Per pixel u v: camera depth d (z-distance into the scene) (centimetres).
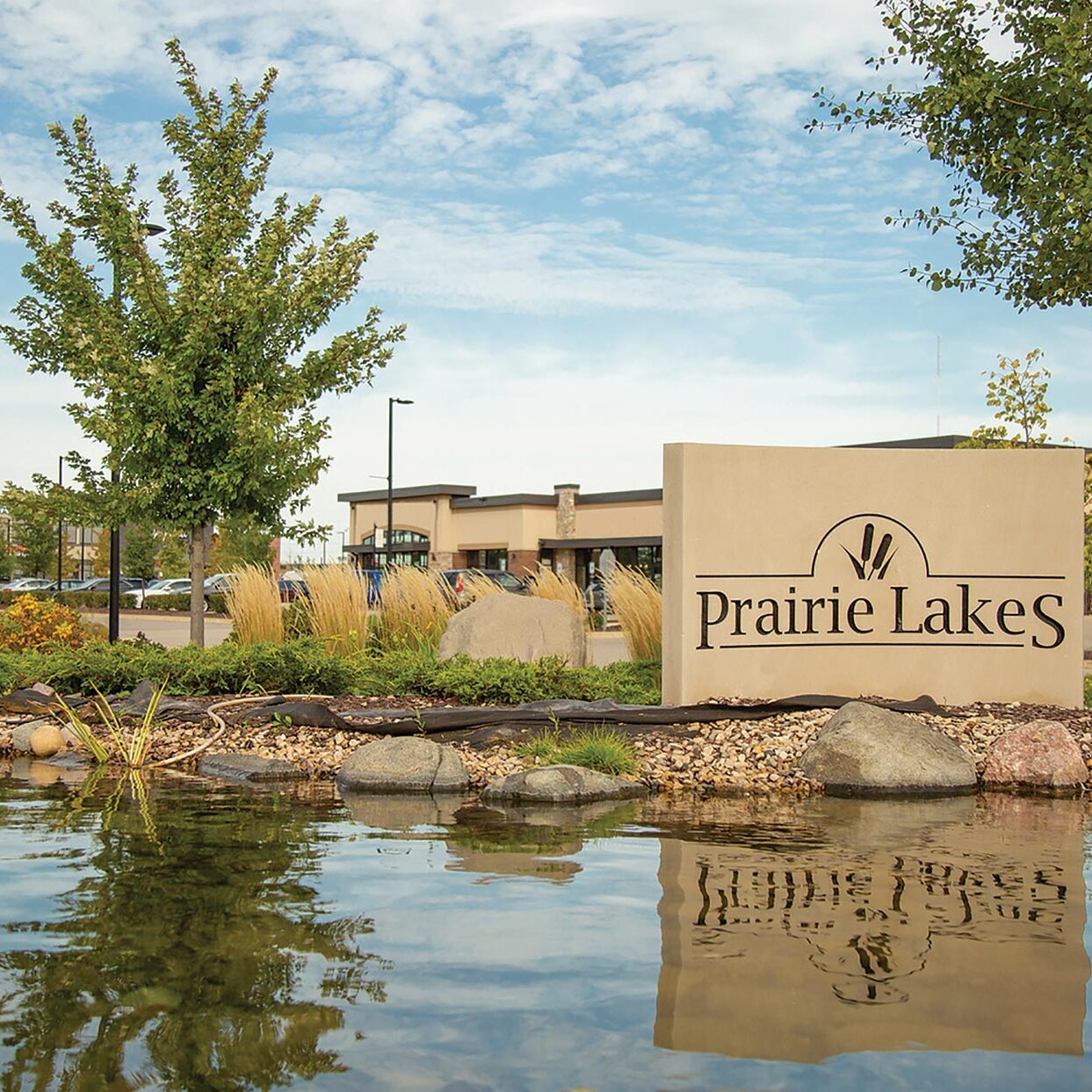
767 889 487
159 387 1175
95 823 627
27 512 1242
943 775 770
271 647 1113
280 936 416
